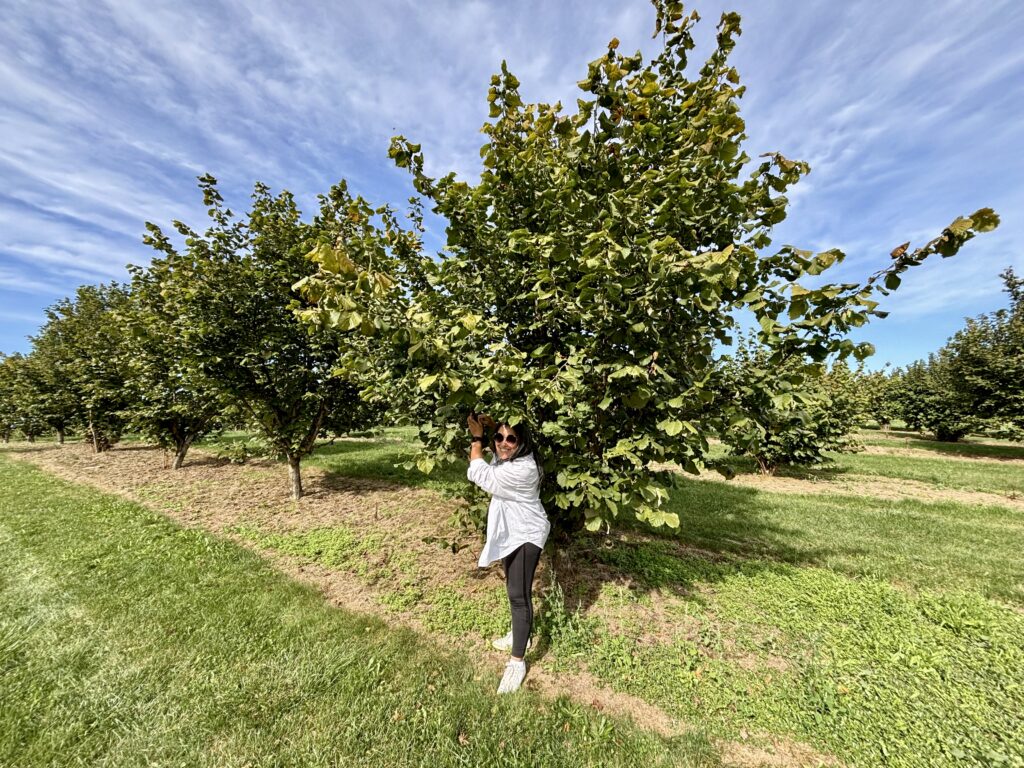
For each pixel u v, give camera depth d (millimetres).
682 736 2342
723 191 2838
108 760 2113
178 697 2508
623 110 3086
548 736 2311
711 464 3393
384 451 12453
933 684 2713
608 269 2303
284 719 2361
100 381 12148
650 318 2621
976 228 1991
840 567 4695
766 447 10445
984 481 10008
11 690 2541
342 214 6379
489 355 2973
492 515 2939
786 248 2691
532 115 3461
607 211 2707
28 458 13617
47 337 16250
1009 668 2848
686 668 2904
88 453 14703
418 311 2566
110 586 3893
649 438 2832
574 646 3131
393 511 6441
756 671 2889
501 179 3439
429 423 3422
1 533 5477
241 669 2758
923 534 5902
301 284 2135
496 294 3566
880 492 8914
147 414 9789
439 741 2246
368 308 2227
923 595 3893
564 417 3010
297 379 6871
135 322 8047
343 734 2273
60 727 2285
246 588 3889
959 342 17328
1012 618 3508
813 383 3078
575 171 3164
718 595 3910
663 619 3529
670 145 3186
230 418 8438
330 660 2850
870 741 2309
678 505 7363
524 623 2781
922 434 24203
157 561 4492
